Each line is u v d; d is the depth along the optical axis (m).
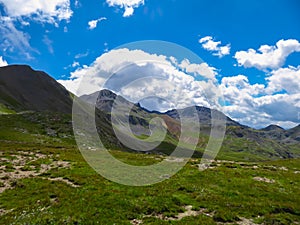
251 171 38.12
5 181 28.86
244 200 25.20
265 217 21.12
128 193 24.70
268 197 26.88
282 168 45.91
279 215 21.88
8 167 35.09
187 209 22.19
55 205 21.39
